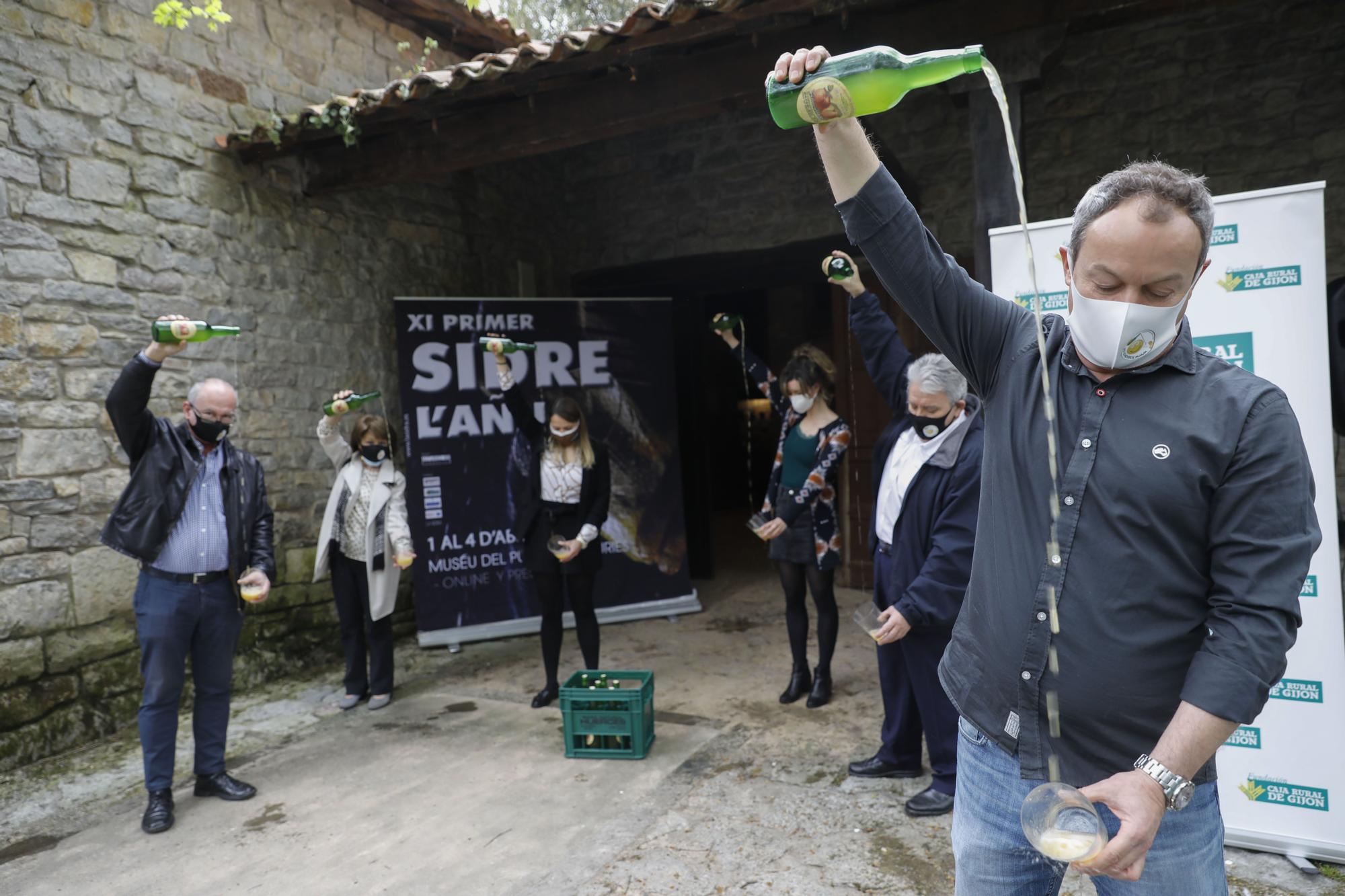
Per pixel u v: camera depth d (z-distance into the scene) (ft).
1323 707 7.96
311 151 16.24
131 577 13.51
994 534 4.30
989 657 4.26
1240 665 3.44
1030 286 9.00
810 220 20.45
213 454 10.62
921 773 10.39
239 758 12.03
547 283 23.03
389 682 14.16
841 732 11.91
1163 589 3.76
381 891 8.42
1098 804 3.86
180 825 10.03
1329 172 15.47
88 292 13.17
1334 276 15.44
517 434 18.31
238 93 15.57
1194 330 8.23
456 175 20.33
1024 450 4.15
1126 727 3.85
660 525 19.36
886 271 4.41
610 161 22.76
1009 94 11.01
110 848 9.56
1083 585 3.89
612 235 22.88
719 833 9.17
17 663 12.07
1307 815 8.08
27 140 12.44
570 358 18.88
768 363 34.68
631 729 11.28
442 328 17.76
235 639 10.82
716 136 21.43
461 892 8.32
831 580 12.97
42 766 11.95
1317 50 15.46
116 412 9.48
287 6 16.60
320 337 17.03
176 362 14.35
